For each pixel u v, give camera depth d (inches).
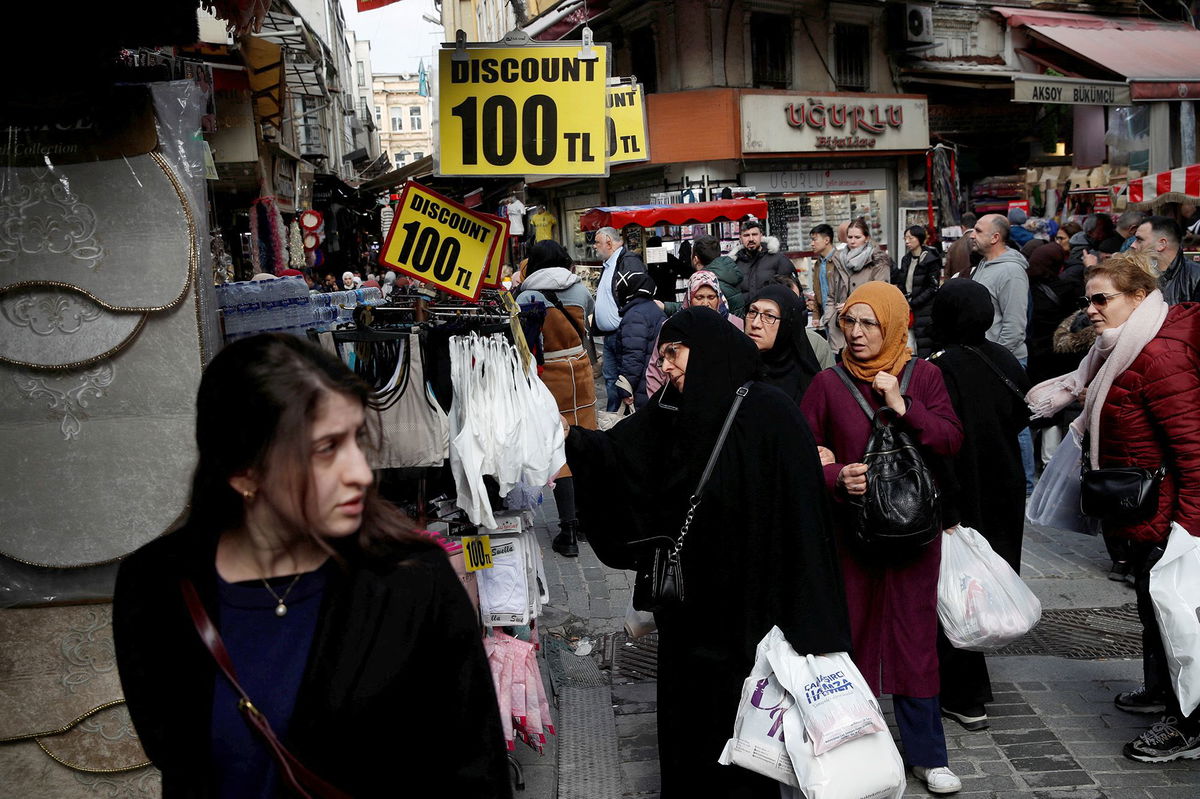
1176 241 262.7
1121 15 800.9
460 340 137.3
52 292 121.3
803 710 104.7
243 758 61.7
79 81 119.6
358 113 1873.8
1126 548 148.6
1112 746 153.3
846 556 142.1
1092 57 652.1
